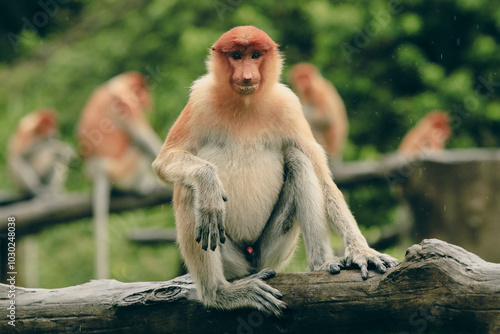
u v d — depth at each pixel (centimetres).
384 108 3556
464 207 2122
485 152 2225
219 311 975
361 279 916
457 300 850
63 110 3859
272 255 1133
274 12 3744
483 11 3528
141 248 3088
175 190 1064
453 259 864
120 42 3897
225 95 1114
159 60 3822
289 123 1131
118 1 4009
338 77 3569
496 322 833
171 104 3488
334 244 2100
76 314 990
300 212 1084
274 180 1120
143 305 975
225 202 1112
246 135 1120
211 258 990
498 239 2088
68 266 3078
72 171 3572
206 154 1124
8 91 3959
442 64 3650
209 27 3712
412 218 2256
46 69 4000
